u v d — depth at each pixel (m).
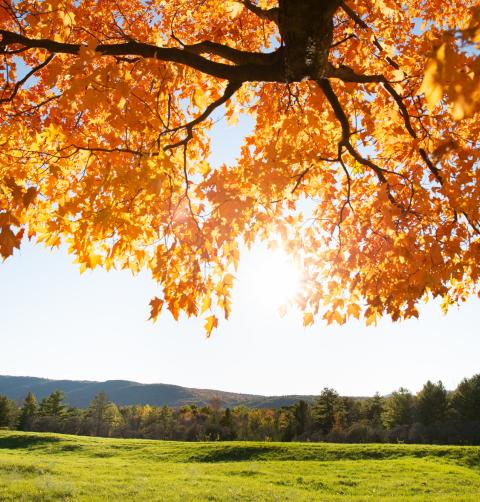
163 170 4.55
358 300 7.28
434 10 7.84
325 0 3.80
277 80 4.84
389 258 6.65
